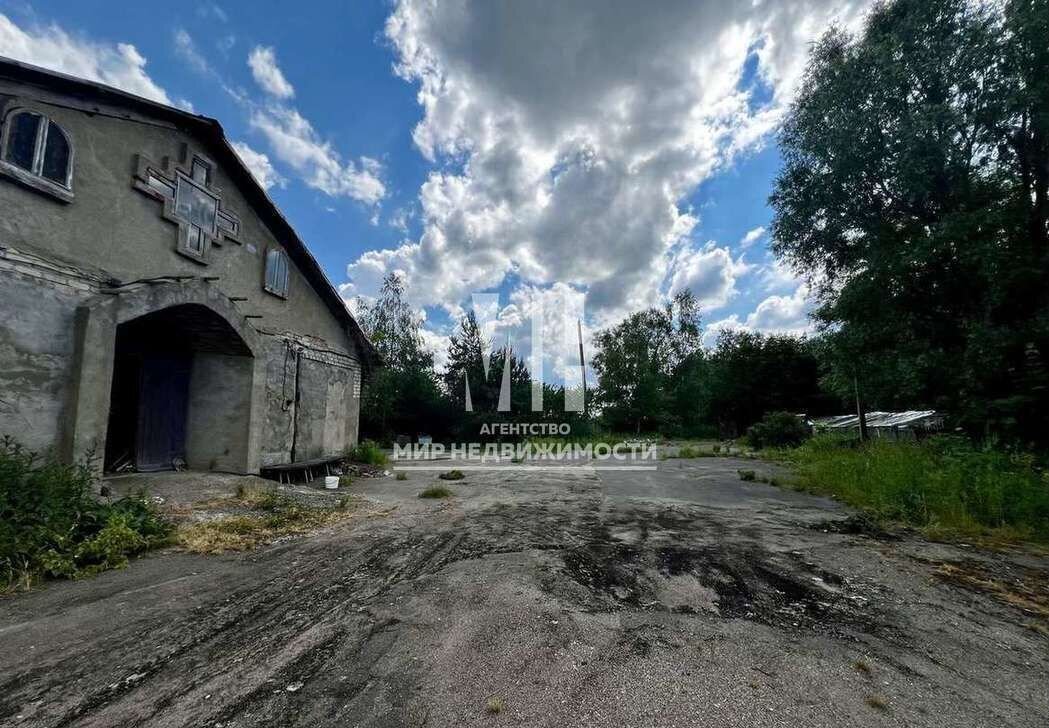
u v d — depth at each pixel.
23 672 2.27
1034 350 8.18
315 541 4.76
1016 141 8.82
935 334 9.89
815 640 2.67
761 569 3.93
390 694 2.05
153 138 6.55
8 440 4.38
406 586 3.46
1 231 4.71
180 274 6.93
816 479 9.18
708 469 12.45
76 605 3.10
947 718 1.96
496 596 3.23
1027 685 2.25
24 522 3.84
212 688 2.12
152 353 7.47
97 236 5.70
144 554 4.20
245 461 7.77
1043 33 7.51
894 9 9.95
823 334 11.98
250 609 3.04
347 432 12.09
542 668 2.29
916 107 9.38
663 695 2.07
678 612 3.03
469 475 11.05
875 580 3.70
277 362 9.01
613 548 4.53
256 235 8.68
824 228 11.60
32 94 5.04
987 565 4.10
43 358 5.01
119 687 2.13
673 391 37.62
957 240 8.62
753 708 1.99
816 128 10.75
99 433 5.34
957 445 7.80
